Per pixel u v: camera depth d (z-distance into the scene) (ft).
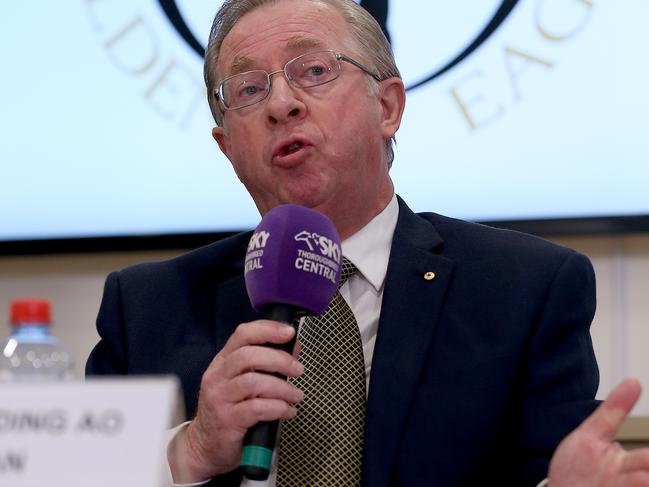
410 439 14.73
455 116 25.36
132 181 26.63
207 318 17.34
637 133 24.59
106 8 27.12
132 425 8.41
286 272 13.50
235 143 17.17
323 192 16.33
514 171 25.04
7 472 8.41
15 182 27.02
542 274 15.85
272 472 14.92
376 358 15.40
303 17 16.88
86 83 27.04
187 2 26.76
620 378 24.72
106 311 17.87
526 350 15.35
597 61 24.88
